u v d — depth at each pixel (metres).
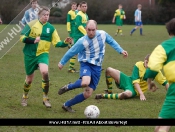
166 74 5.45
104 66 15.72
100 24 57.00
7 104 8.98
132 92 9.76
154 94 10.54
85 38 7.90
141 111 8.51
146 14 58.31
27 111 8.36
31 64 8.59
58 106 8.91
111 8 57.91
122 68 15.17
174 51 5.36
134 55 19.73
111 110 8.55
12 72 13.95
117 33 34.97
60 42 8.59
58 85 11.54
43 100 8.78
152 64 5.28
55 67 15.55
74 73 14.07
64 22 55.84
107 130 7.11
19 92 10.40
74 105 9.03
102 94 9.74
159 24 58.28
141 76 9.83
